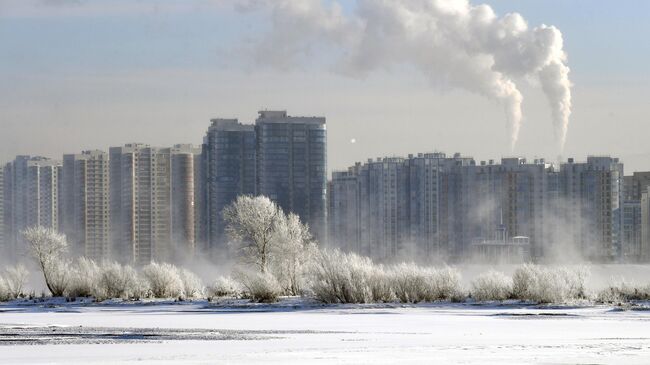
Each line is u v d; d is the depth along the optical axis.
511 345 62.12
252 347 61.69
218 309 100.12
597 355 56.66
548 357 55.81
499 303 99.56
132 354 58.00
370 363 53.56
